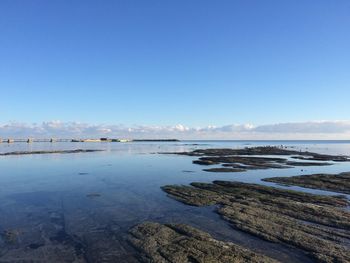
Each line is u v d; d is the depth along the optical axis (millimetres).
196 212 25031
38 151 104438
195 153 98125
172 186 35562
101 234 20250
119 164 64188
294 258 16328
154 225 21141
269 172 50344
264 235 19281
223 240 18812
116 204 28062
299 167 58312
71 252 17531
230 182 37000
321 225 21422
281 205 26000
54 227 21750
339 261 15664
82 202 28953
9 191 34344
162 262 15680
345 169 55656
